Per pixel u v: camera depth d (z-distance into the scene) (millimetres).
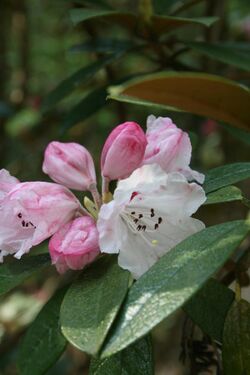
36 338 469
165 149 487
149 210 471
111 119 1124
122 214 470
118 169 486
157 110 953
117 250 451
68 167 497
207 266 416
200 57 891
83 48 677
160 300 411
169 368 1010
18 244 487
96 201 497
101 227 451
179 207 467
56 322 472
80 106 670
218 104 525
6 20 1086
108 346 406
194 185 463
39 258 501
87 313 430
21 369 463
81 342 412
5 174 499
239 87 507
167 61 674
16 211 474
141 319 409
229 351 470
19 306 979
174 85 503
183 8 679
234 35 1111
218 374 526
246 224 432
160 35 643
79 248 462
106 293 440
